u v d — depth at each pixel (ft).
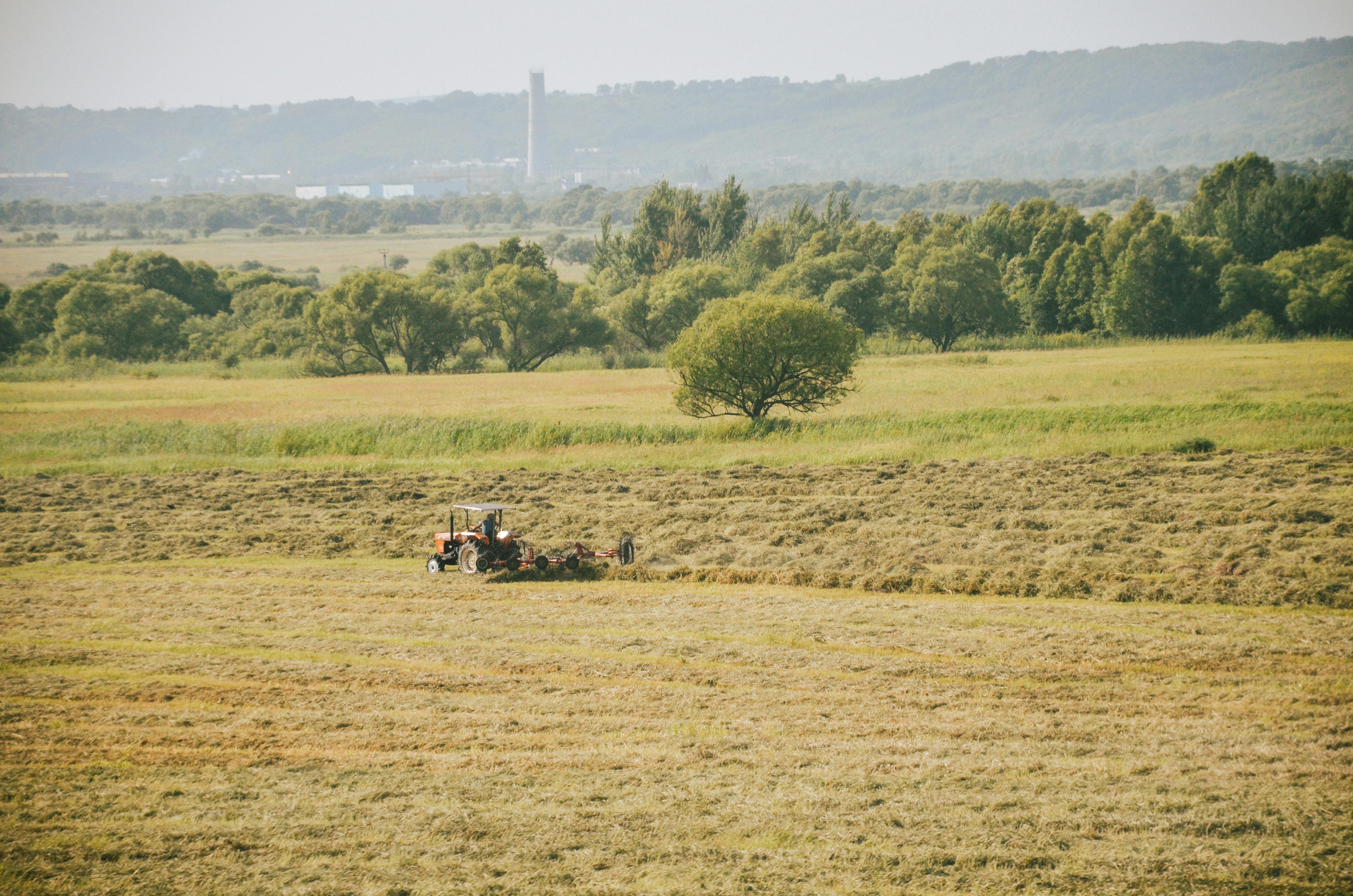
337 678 154.20
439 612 192.34
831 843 102.37
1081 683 147.23
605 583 215.31
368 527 273.33
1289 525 241.76
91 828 108.78
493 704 142.72
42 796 115.96
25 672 158.40
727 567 228.63
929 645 165.99
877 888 94.94
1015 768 118.32
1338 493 270.46
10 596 207.51
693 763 121.29
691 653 163.73
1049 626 176.76
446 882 96.78
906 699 141.79
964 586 206.49
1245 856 98.43
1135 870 96.89
